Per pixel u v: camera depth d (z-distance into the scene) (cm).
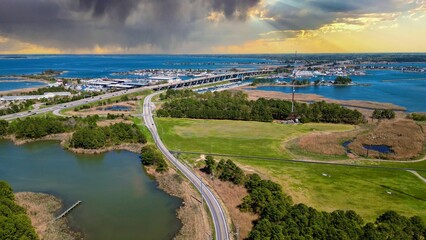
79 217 12306
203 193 13925
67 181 15675
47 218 12112
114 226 11669
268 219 10138
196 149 19862
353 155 19038
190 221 11762
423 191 14200
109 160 18600
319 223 9394
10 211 10281
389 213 10119
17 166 17600
